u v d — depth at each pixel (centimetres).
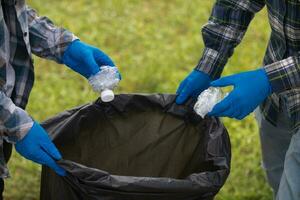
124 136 277
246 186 372
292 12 246
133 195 223
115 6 562
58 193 245
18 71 248
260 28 534
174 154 278
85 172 223
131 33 527
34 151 230
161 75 474
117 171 281
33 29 263
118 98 271
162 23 545
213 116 256
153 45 511
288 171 269
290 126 275
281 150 300
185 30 538
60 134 260
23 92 252
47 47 266
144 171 283
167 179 225
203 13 559
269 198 363
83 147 270
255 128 418
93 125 269
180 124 275
